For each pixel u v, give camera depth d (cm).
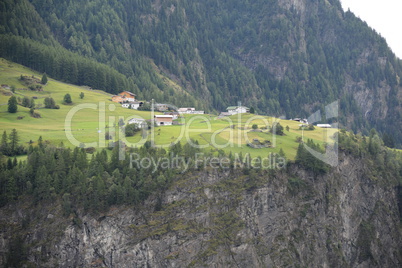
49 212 15475
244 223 16962
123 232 15562
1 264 14900
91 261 15288
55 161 16275
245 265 16400
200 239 16188
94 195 15575
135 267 15438
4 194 15525
